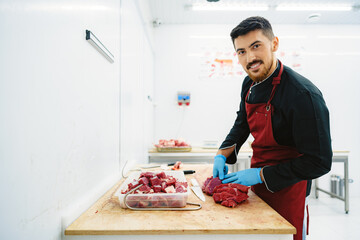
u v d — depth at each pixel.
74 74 0.77
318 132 0.89
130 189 0.92
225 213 0.81
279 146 1.13
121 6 1.38
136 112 1.92
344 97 3.40
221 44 3.42
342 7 2.91
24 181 0.52
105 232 0.67
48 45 0.61
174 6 2.89
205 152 2.57
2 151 0.45
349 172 3.36
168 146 2.57
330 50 3.40
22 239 0.51
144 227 0.69
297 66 3.40
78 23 0.80
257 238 0.70
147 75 2.63
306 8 2.94
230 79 3.42
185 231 0.68
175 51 3.41
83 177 0.85
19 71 0.50
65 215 0.70
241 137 1.44
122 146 1.42
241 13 3.08
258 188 1.21
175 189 0.97
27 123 0.53
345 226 2.33
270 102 1.08
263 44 0.94
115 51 1.26
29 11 0.53
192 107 3.42
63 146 0.70
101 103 1.04
